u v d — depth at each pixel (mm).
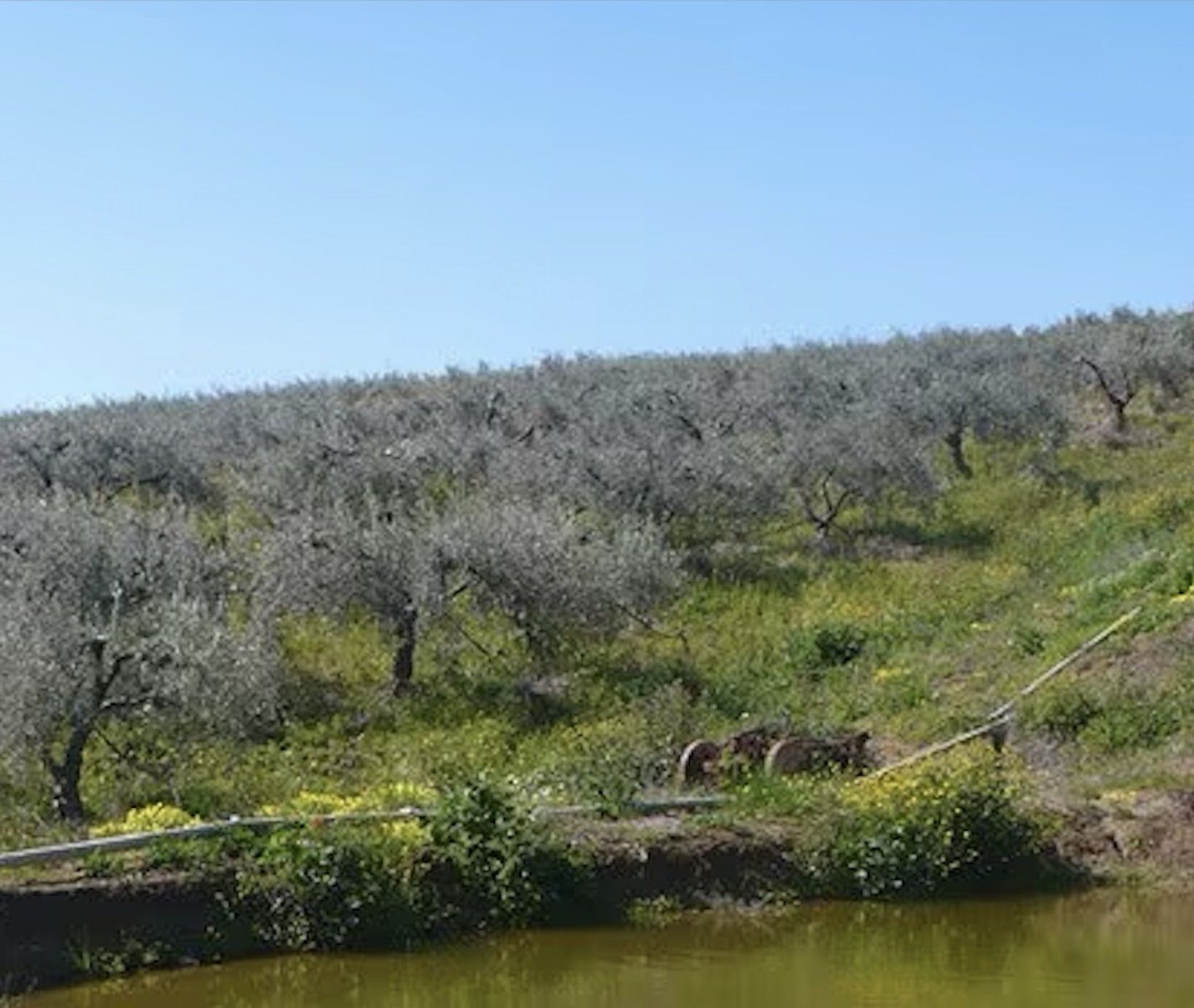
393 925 17250
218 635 21766
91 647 20797
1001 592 33312
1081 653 26859
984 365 53875
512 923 17938
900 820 19750
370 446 38875
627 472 36531
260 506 37250
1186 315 61125
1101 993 15352
